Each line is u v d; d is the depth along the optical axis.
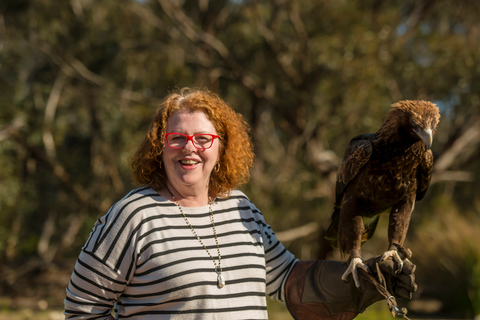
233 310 1.97
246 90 10.58
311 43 9.08
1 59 10.60
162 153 2.15
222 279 1.98
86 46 10.95
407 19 11.00
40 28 10.59
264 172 11.91
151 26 10.83
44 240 14.48
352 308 2.31
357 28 8.95
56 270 13.61
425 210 10.91
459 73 9.24
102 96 10.68
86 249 1.98
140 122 10.88
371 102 8.98
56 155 13.20
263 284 2.11
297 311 2.39
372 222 2.78
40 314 9.15
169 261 1.94
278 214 10.09
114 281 1.95
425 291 9.07
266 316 2.10
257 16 9.77
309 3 9.59
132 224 1.98
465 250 8.79
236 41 10.05
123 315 2.00
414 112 2.37
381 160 2.50
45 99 12.40
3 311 9.62
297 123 10.11
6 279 12.53
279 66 9.93
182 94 2.22
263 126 12.42
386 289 2.10
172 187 2.13
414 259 9.71
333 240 2.93
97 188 13.11
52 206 14.18
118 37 10.72
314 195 9.95
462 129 10.40
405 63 9.30
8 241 13.13
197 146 2.08
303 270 2.41
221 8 10.95
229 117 2.27
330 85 8.96
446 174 10.87
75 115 13.45
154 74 10.39
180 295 1.92
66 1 10.57
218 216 2.13
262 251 2.16
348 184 2.61
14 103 10.35
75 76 11.20
